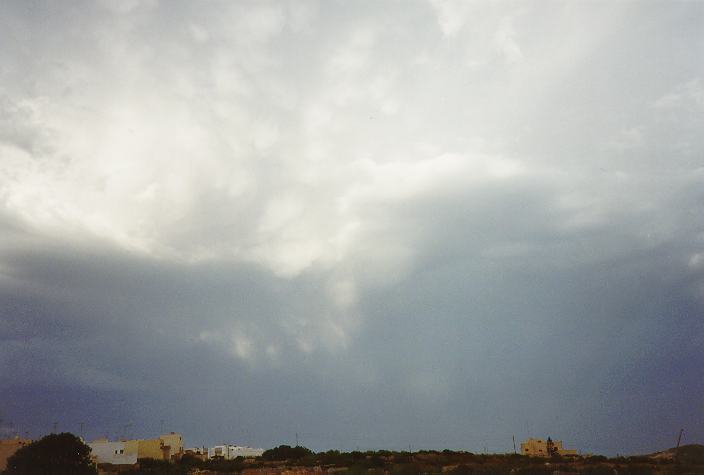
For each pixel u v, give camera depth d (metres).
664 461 48.09
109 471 57.56
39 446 51.47
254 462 61.88
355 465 51.16
